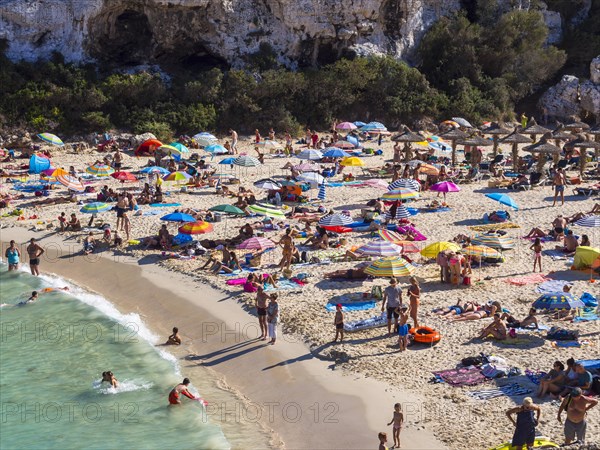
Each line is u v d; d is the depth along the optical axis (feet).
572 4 251.80
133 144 180.34
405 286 87.92
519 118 230.07
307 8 212.64
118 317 86.84
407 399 61.31
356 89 216.74
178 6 201.67
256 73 207.92
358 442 56.39
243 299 86.79
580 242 100.94
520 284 87.45
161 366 73.61
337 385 65.00
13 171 158.61
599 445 51.34
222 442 58.85
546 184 142.82
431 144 165.78
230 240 107.04
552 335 71.41
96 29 200.03
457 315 77.92
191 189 144.05
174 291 91.71
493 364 65.26
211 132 198.90
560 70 241.14
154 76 197.98
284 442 58.18
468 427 56.44
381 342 72.74
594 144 148.46
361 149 184.03
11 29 194.39
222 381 69.36
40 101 188.03
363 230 111.86
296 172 141.08
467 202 129.90
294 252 97.71
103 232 117.29
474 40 228.84
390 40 228.63
